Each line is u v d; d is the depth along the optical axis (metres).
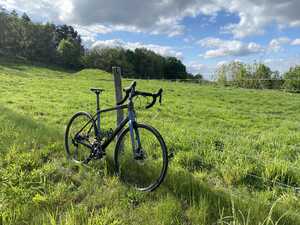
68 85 23.75
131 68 82.56
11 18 87.25
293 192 4.34
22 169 4.52
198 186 4.07
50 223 3.12
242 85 31.75
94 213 3.40
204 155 5.73
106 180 4.24
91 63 82.88
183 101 17.55
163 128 8.44
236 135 8.64
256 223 3.24
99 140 4.68
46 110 11.43
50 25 99.75
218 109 14.80
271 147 6.98
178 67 90.50
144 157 4.25
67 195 3.78
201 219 3.32
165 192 3.93
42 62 82.38
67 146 5.27
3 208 3.35
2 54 75.94
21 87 20.61
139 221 3.29
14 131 6.34
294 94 23.42
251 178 4.82
